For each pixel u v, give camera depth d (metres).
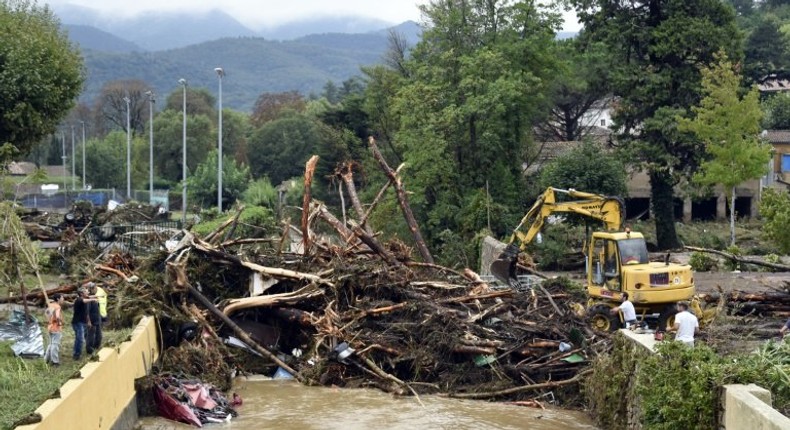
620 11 51.03
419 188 47.03
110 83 140.62
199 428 18.73
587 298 26.91
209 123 105.06
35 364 17.89
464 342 22.97
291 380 23.58
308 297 24.72
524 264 32.81
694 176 44.12
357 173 59.56
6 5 35.50
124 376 17.94
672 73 48.81
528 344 23.03
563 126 70.25
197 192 71.25
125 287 23.69
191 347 22.44
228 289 25.53
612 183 44.03
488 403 21.56
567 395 21.59
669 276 24.33
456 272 28.41
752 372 13.84
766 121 77.19
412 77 54.66
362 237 27.48
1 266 21.94
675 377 14.62
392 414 20.25
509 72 47.03
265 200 63.97
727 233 53.66
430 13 50.25
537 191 50.84
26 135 34.09
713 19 50.16
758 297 27.25
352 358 23.22
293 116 96.69
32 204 70.94
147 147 103.56
